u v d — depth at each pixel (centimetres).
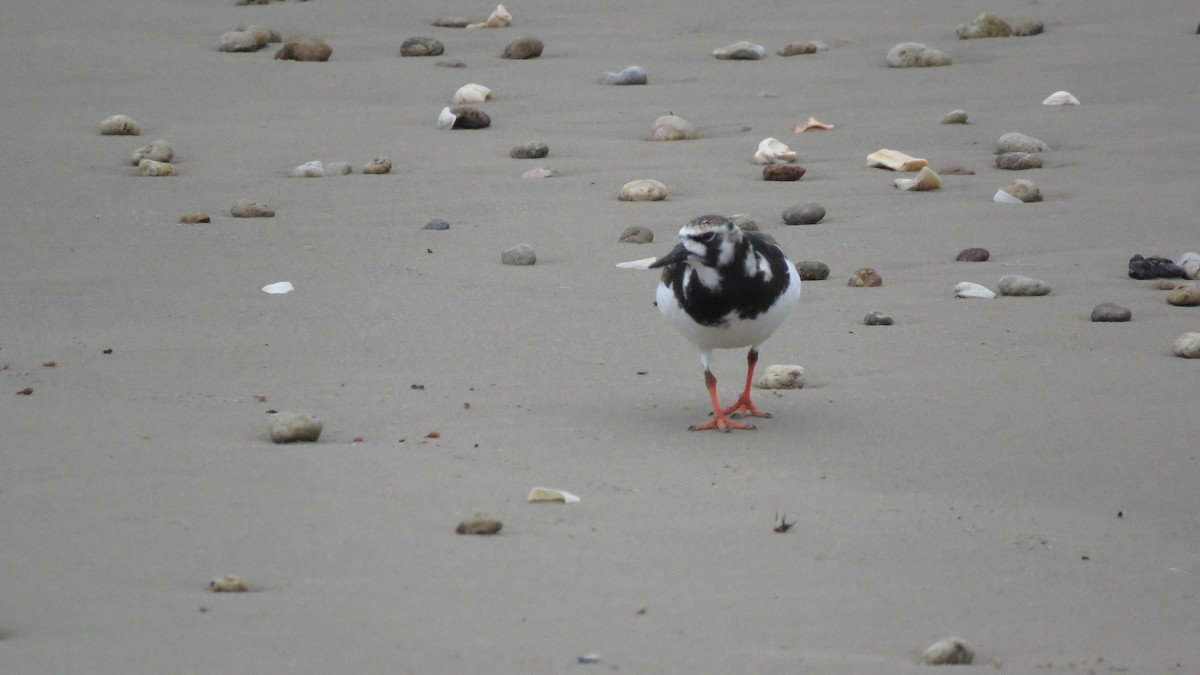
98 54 2589
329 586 727
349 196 1806
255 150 2031
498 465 956
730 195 1825
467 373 1186
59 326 1288
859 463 982
